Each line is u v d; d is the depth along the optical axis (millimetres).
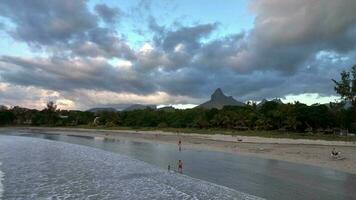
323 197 22219
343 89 71750
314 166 34656
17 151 54656
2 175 32594
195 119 124625
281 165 35688
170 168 35344
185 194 23984
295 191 23922
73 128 157125
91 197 24016
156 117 143000
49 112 195625
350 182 26641
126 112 167375
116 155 48469
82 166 37906
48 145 67062
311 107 96375
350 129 90562
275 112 98938
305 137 73438
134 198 23484
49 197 24109
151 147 60188
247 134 85938
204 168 34531
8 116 195500
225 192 24156
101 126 155875
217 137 80000
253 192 23938
